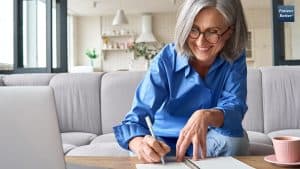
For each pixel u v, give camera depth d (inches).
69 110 111.4
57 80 115.6
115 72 114.3
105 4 324.2
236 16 43.0
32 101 26.9
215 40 41.8
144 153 35.1
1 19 178.9
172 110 48.5
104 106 110.0
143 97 47.0
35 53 166.9
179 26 42.8
